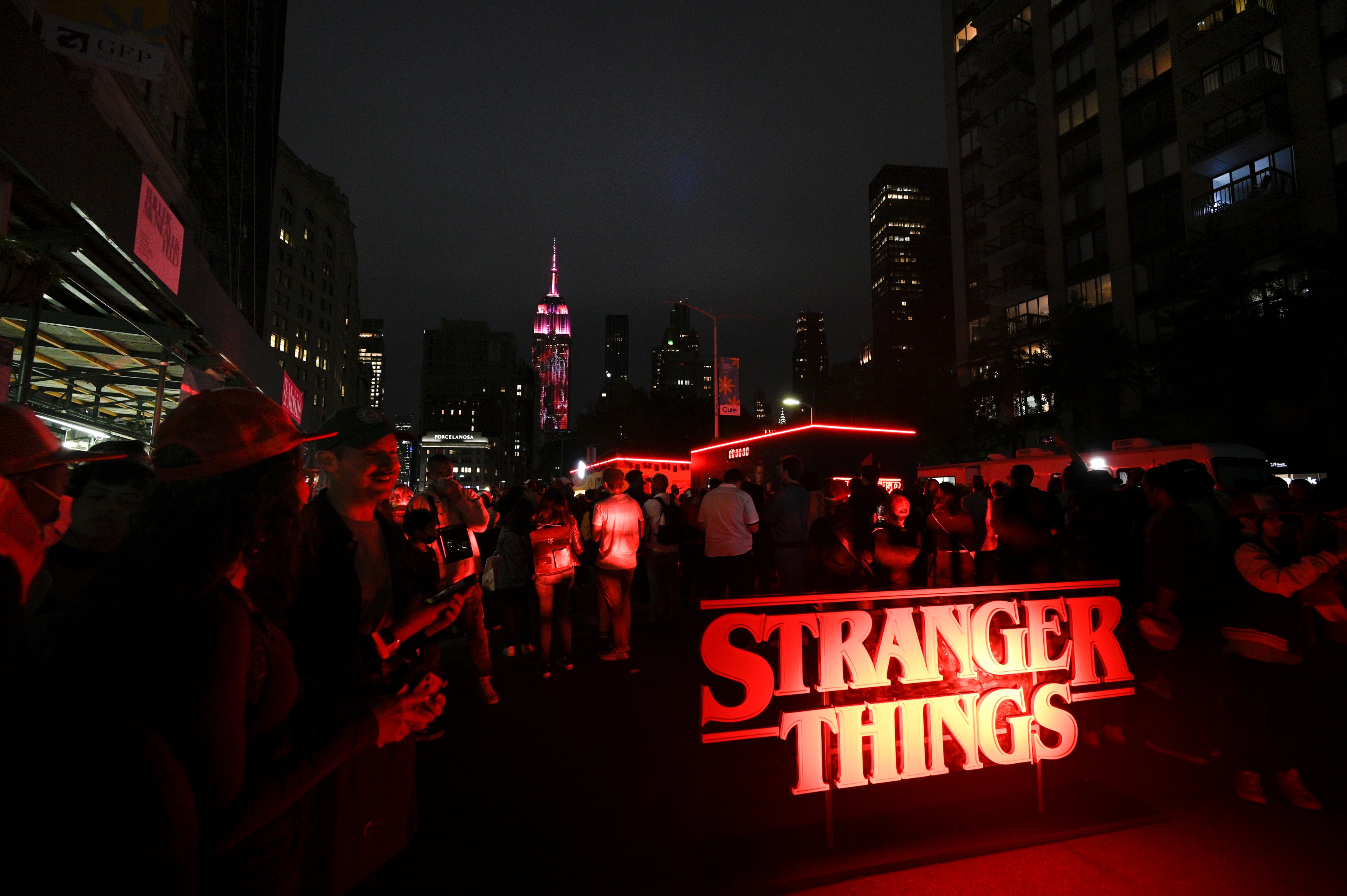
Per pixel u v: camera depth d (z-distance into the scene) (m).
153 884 0.92
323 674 2.21
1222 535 4.75
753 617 3.25
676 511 8.95
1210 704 4.42
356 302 99.81
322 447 2.55
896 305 174.25
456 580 3.12
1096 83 38.09
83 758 0.87
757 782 4.19
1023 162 42.56
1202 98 30.89
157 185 18.86
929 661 3.49
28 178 5.08
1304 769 4.21
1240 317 23.31
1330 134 27.27
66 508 2.25
